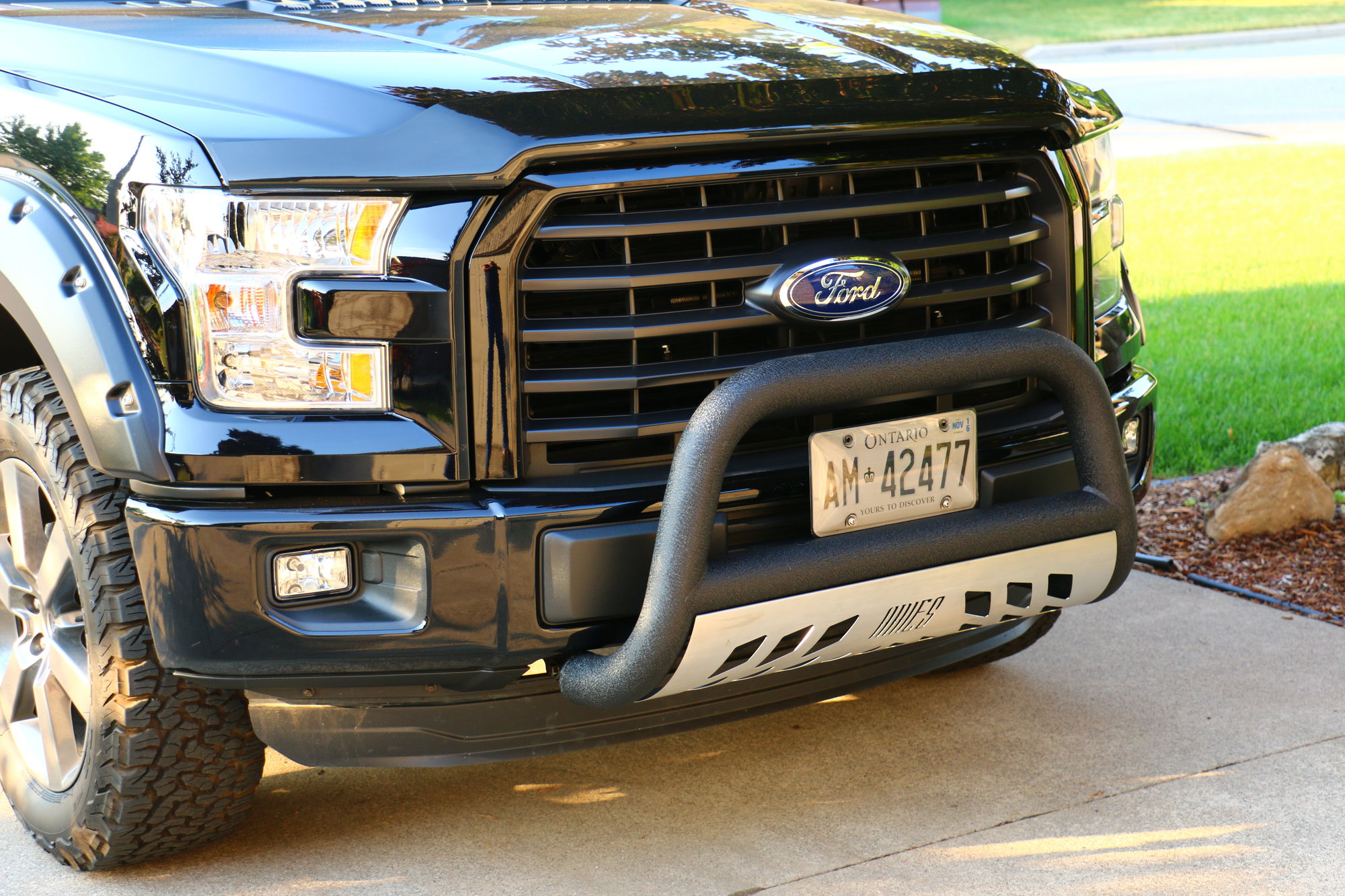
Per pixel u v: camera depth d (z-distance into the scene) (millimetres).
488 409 2057
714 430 2002
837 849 2512
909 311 2377
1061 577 2344
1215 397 5461
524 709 2279
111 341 2092
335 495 2072
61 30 2535
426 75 2158
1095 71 18578
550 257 2092
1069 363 2240
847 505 2221
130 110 2186
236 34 2455
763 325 2172
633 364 2135
